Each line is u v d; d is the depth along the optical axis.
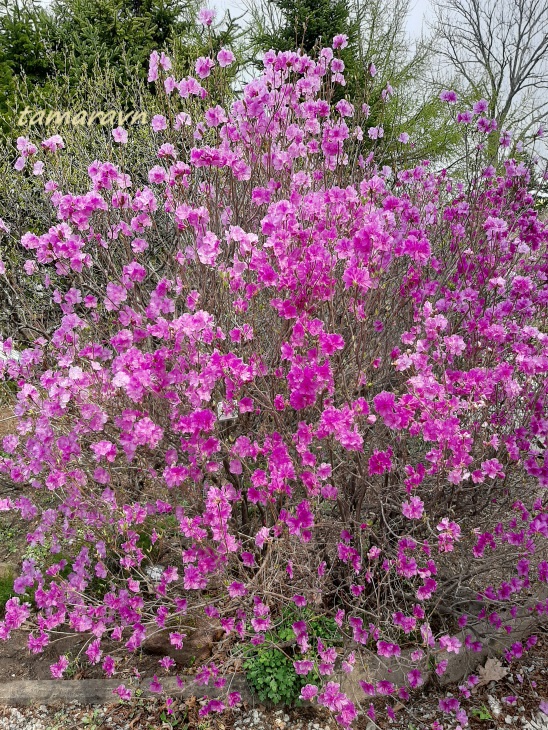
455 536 2.45
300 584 2.79
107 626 2.99
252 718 2.73
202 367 2.48
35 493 4.06
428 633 2.51
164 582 2.64
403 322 3.34
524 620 3.05
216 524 2.31
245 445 2.48
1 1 8.06
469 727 2.66
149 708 2.79
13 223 4.90
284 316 2.41
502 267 3.61
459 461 2.40
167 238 4.36
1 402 4.06
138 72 7.58
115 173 2.77
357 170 3.97
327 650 2.42
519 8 16.53
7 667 3.10
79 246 2.73
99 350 2.92
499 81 16.89
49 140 3.14
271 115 3.20
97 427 2.61
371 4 14.70
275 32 10.68
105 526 2.93
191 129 3.44
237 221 3.06
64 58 7.61
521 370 2.71
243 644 2.82
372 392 3.11
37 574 2.86
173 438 2.93
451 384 2.63
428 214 4.07
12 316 4.39
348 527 2.81
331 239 2.59
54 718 2.78
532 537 2.80
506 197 4.24
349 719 2.32
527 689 2.85
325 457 2.88
